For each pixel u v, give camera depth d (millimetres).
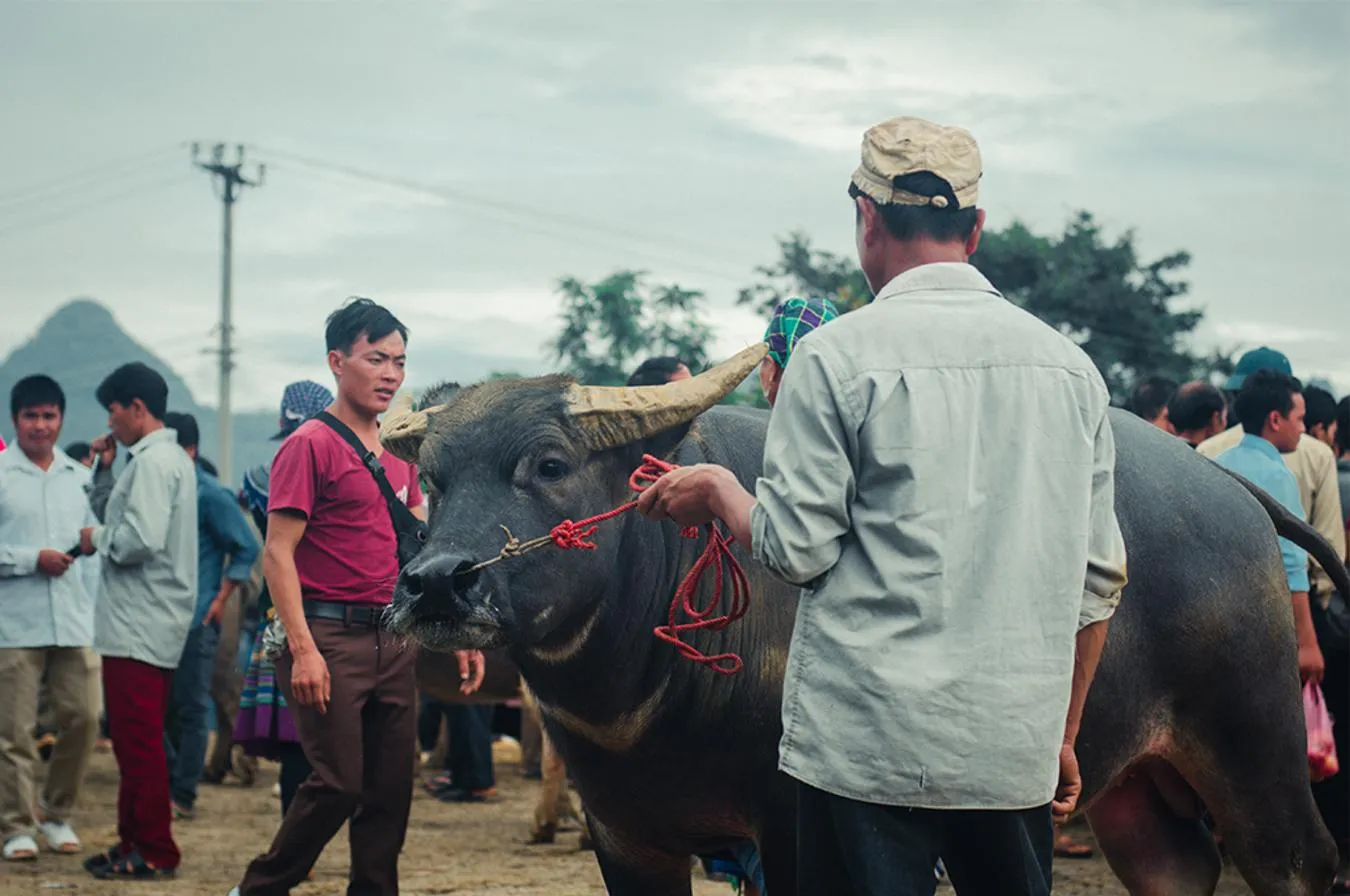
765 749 4484
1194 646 5047
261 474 7945
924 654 3279
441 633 4117
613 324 22188
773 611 4527
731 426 4871
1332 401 8984
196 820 10250
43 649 8828
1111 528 3566
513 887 7824
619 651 4441
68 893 7707
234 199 36125
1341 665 8023
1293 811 5164
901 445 3324
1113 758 5016
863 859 3312
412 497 6762
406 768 6402
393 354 6449
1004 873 3369
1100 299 27406
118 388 8367
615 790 4648
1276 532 5430
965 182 3586
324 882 8070
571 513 4320
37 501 8891
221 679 11984
